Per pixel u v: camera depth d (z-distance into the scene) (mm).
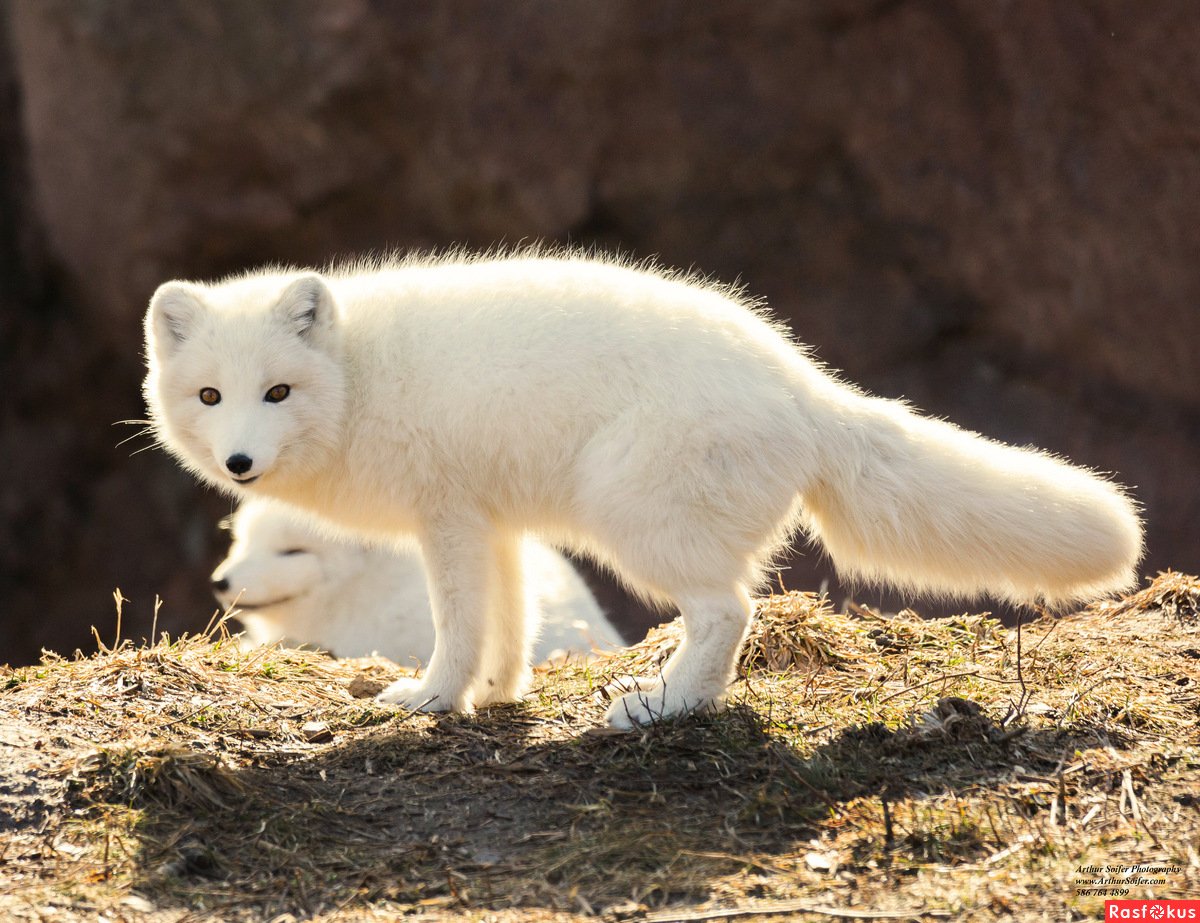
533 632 9148
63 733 7594
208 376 8328
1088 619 10398
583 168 24344
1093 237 22750
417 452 8188
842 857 6422
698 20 23453
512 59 23719
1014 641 9750
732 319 8234
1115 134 22281
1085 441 22969
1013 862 6320
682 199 24719
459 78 23797
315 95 23609
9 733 7527
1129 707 8055
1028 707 8117
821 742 7754
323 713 8383
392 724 8164
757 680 9008
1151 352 22781
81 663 8969
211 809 6918
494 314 8211
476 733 8023
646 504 7637
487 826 6871
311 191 24516
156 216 24656
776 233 24797
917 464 8031
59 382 26484
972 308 24188
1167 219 22172
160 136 24016
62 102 24422
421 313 8406
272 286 8867
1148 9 21500
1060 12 22156
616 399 7820
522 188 24438
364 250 25125
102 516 26250
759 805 6945
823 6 23219
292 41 23359
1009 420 23484
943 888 6086
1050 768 7301
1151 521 22344
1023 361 23906
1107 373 23281
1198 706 8156
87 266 25812
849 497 8055
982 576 8164
